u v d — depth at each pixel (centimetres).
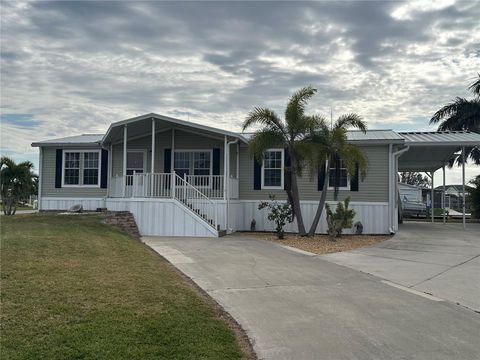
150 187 1648
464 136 1909
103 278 742
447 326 568
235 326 562
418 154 2111
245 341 511
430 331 548
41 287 653
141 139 1992
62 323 515
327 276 878
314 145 1466
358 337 524
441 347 494
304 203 1800
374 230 1734
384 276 886
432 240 1447
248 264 996
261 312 622
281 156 1844
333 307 651
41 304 577
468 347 495
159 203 1619
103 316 546
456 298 714
